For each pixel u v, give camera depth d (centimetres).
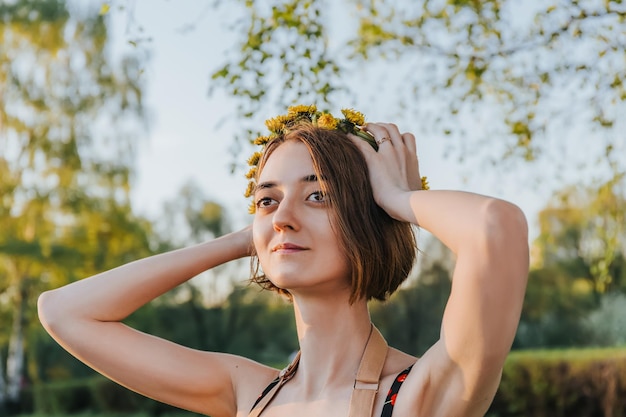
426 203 131
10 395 2422
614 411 1215
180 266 171
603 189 572
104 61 2167
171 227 2789
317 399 144
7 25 2123
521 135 579
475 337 122
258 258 156
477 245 120
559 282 2170
